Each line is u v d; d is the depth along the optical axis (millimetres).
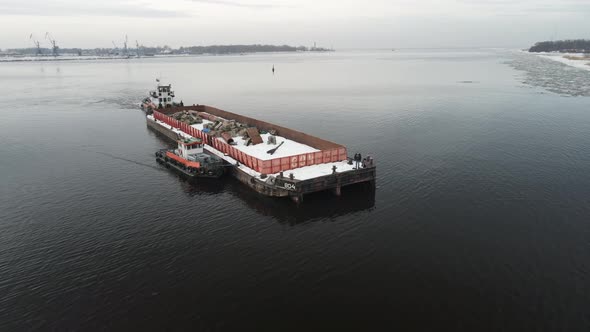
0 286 28219
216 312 25453
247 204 42438
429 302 26219
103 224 37688
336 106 104375
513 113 89688
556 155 57000
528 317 24781
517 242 33531
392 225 37062
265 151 52594
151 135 74375
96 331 23984
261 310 25594
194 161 50906
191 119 72438
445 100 111688
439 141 65938
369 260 31250
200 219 38906
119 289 27844
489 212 39188
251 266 30562
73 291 27672
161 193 45531
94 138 71625
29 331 24016
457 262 30734
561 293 26938
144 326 24312
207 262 31156
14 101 117750
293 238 35000
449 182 47250
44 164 56125
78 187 47281
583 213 38594
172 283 28469
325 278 28922
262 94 131625
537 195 42969
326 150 48625
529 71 199625
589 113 87250
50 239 34875
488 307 25688
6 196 44406
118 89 151250
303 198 43688
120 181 49469
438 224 36969
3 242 34375
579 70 197250
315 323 24406
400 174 50281
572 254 31656
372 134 71875
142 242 34344
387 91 135000
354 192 45156
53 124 84438
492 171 50656
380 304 26094
